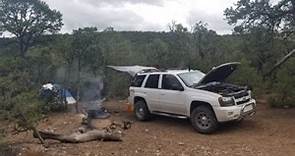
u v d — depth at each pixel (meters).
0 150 8.80
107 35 35.59
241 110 11.34
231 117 11.15
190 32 29.33
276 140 10.20
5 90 10.34
